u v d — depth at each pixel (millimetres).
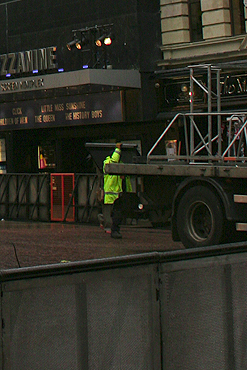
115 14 75188
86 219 63406
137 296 12117
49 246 45656
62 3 79875
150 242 47281
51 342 10945
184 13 73188
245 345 14062
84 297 11367
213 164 39375
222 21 70188
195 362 13055
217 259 13438
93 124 80938
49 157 88250
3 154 89625
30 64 82312
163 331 12492
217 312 13469
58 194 66000
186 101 72250
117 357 11844
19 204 69625
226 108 69562
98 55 77312
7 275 10305
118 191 48062
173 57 73938
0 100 86688
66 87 76750
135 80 73250
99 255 40719
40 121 83062
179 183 40812
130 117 75312
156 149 75625
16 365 10500
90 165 85312
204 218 38406
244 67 42125
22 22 83812
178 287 12758
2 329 10320
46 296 10875
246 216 36500
